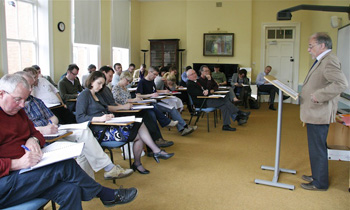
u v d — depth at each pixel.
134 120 2.64
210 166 3.33
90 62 7.84
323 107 2.55
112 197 1.99
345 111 3.78
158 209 2.34
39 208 1.60
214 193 2.63
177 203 2.44
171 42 9.88
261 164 3.40
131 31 9.93
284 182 2.88
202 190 2.70
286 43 9.48
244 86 7.85
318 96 2.45
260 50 9.60
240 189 2.72
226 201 2.48
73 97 4.85
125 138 2.79
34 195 1.58
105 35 8.28
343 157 3.52
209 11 9.59
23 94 1.64
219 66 9.50
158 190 2.69
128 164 3.38
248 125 5.66
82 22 7.14
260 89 8.18
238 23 9.43
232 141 4.43
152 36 10.59
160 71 6.80
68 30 6.62
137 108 3.30
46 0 5.95
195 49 9.80
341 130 3.75
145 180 2.92
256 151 3.91
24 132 1.78
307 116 2.63
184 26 10.27
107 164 2.56
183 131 4.52
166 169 3.22
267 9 9.45
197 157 3.64
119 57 9.48
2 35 5.05
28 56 5.89
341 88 2.38
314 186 2.70
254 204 2.43
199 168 3.26
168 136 4.69
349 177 2.97
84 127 2.36
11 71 5.53
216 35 9.59
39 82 3.78
